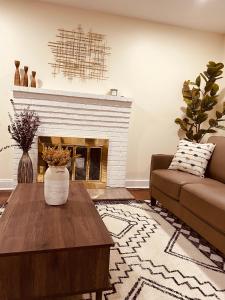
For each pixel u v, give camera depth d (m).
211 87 3.52
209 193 2.04
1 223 1.39
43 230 1.33
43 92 3.01
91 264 1.23
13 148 3.12
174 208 2.49
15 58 3.11
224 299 1.49
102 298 1.43
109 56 3.40
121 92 3.51
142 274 1.67
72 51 3.26
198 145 2.81
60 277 1.20
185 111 3.78
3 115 3.16
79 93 3.12
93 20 3.27
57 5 3.13
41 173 3.16
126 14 3.29
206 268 1.78
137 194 3.41
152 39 3.50
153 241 2.11
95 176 3.47
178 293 1.51
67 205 1.69
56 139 3.17
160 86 3.63
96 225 1.43
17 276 1.15
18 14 3.04
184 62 3.67
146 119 3.66
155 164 2.90
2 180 3.26
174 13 3.16
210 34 3.72
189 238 2.21
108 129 3.34
